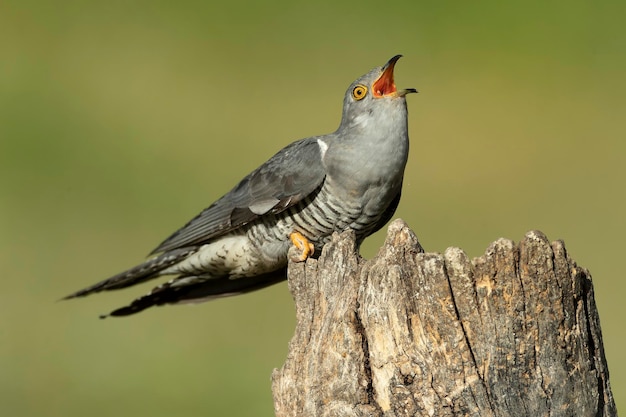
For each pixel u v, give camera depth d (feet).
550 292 18.58
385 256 19.07
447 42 64.90
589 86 61.36
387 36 65.31
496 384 18.61
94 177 53.47
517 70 63.05
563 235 49.21
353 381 19.06
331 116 57.67
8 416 38.04
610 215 50.52
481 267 18.58
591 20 67.46
